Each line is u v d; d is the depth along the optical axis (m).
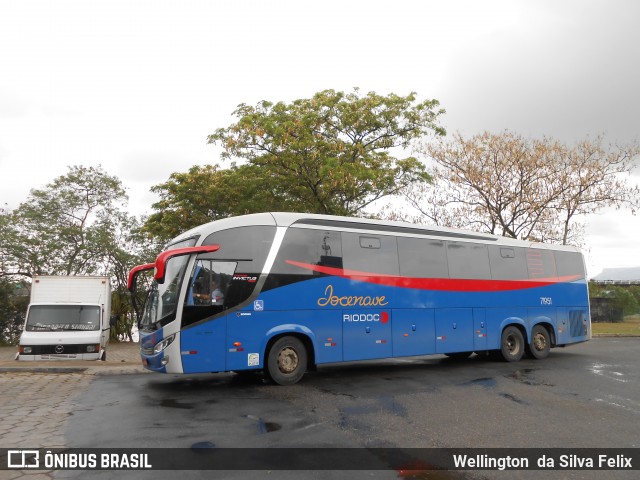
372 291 11.59
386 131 21.66
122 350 22.88
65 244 28.81
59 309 15.99
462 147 27.06
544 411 7.95
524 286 14.84
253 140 19.83
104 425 6.83
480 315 13.63
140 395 9.06
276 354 10.21
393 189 21.72
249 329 9.92
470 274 13.59
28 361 14.28
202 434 6.40
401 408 8.04
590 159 26.55
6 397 8.79
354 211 21.77
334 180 18.64
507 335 14.36
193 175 22.61
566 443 6.22
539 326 15.19
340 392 9.42
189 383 10.48
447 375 11.73
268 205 20.70
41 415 7.41
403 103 21.25
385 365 13.77
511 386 10.20
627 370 12.70
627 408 8.27
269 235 10.49
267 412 7.69
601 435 6.60
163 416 7.38
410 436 6.41
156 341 9.54
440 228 13.34
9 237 27.47
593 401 8.78
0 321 29.06
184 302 9.50
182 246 10.57
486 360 14.79
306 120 19.70
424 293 12.52
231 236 10.12
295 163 19.36
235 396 9.00
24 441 6.05
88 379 10.96
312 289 10.73
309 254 10.86
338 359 10.87
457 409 8.01
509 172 26.81
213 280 9.79
